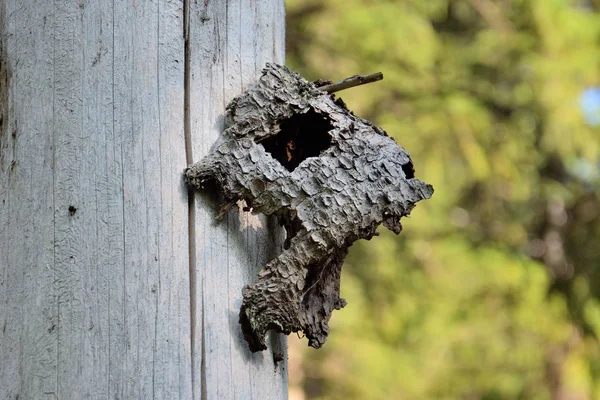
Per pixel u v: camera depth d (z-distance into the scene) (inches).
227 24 120.7
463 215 288.7
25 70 119.5
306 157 121.6
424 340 244.1
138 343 117.9
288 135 121.6
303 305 120.6
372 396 234.2
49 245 118.3
